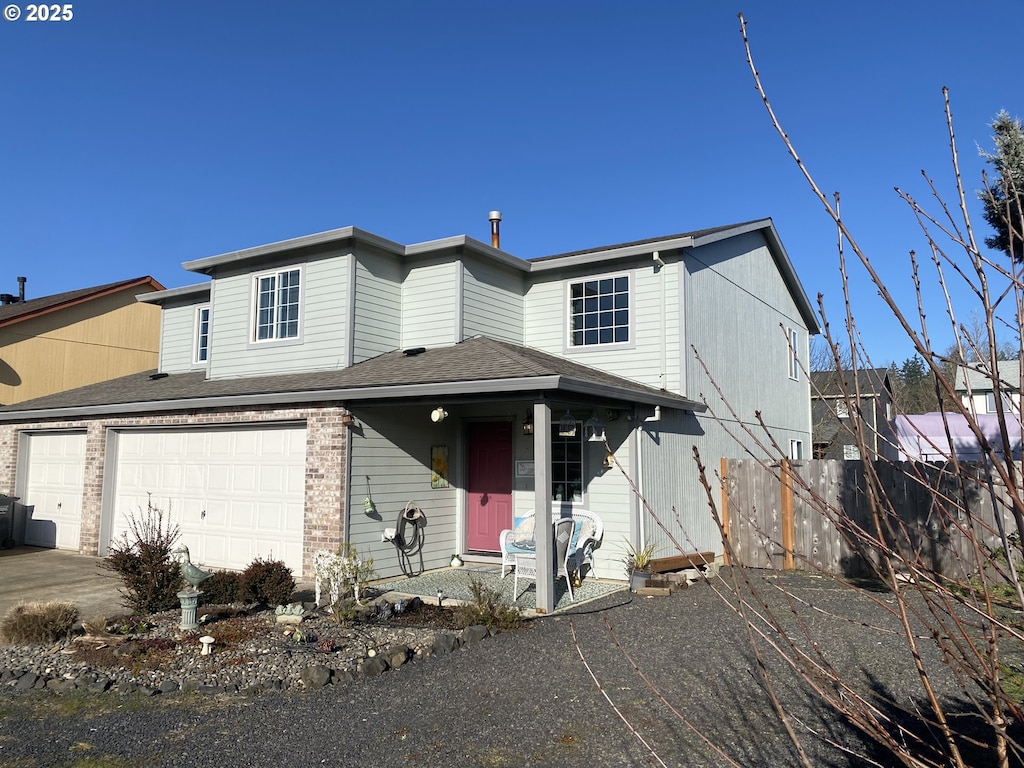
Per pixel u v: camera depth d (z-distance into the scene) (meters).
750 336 14.87
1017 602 2.02
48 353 18.78
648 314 12.19
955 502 2.07
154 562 8.32
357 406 10.52
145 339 21.38
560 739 4.78
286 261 12.59
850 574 11.61
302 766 4.43
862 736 4.71
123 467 13.35
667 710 5.25
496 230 14.62
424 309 12.51
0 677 6.04
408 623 7.84
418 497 11.36
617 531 10.84
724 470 12.85
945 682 5.80
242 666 6.29
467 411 12.20
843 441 23.84
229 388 12.04
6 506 14.50
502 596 9.45
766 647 6.95
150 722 5.14
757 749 4.55
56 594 9.60
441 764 4.44
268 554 11.15
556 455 11.59
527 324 13.52
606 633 7.58
